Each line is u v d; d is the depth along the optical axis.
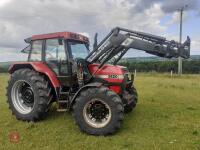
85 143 6.11
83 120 6.73
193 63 44.38
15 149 5.78
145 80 21.61
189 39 7.41
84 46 8.51
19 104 8.06
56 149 5.78
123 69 7.77
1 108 9.55
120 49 7.33
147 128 7.11
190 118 8.09
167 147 5.78
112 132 6.59
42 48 8.20
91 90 6.71
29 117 7.71
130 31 7.31
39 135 6.64
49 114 8.48
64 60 7.85
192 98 11.71
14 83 8.02
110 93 6.62
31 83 7.69
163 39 7.28
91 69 7.54
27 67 8.39
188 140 6.18
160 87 15.70
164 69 44.09
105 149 5.75
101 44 7.41
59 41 7.92
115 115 6.53
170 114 8.61
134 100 8.59
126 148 5.78
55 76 7.89
